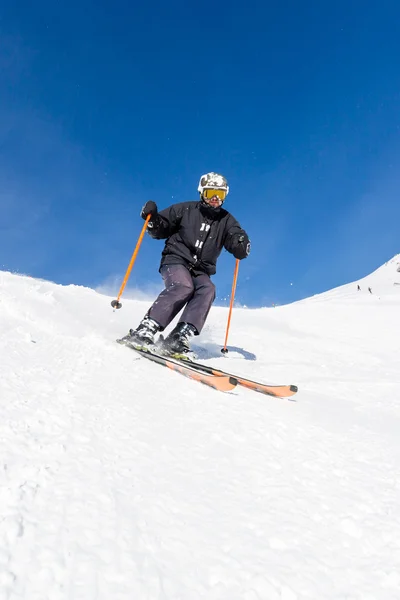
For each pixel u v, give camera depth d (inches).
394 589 48.6
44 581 42.3
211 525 55.1
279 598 45.6
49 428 71.2
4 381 87.4
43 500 53.3
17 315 159.3
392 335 299.3
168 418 85.2
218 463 70.8
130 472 63.4
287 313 393.1
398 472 76.1
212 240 170.2
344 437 90.4
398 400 137.3
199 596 44.1
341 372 186.5
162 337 162.6
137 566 46.4
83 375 101.0
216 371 134.3
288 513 60.1
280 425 90.0
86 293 293.3
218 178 167.2
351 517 60.6
